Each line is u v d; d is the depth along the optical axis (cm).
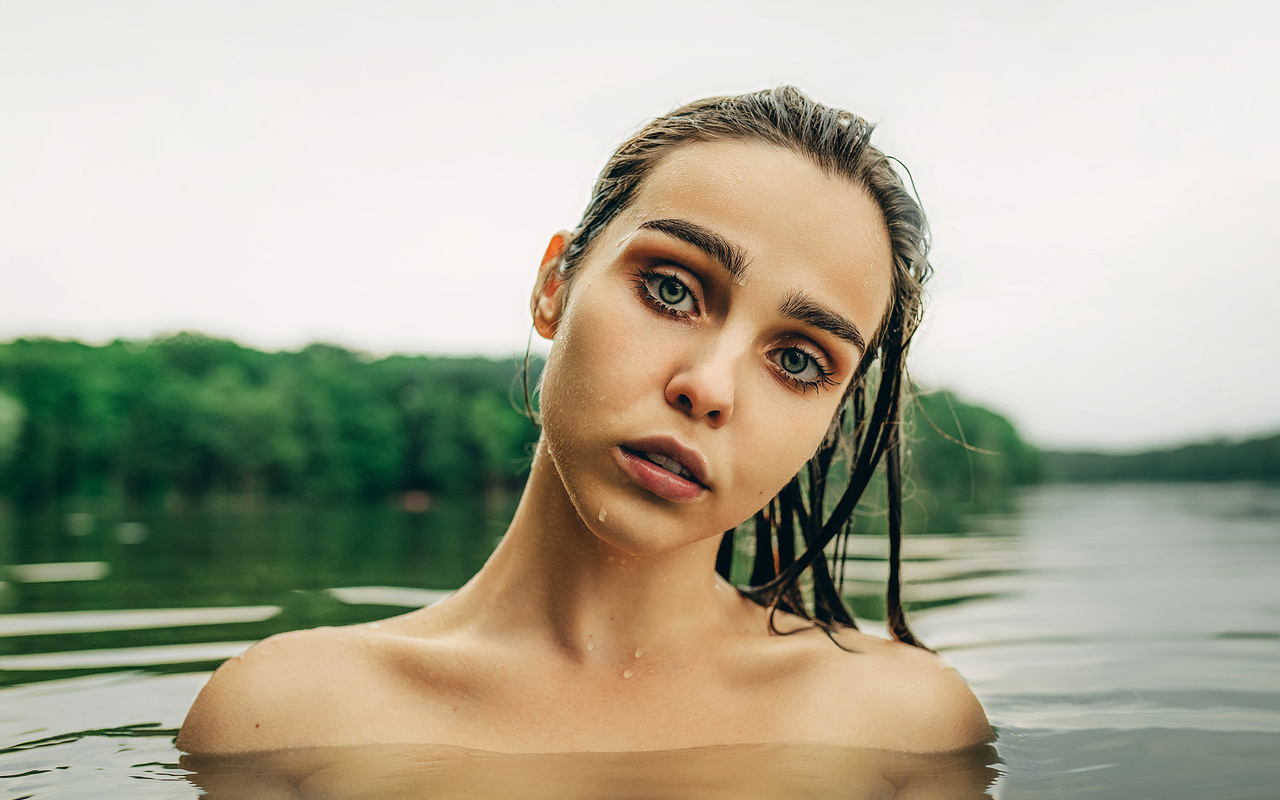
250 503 4416
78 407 4550
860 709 123
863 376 140
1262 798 106
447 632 128
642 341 102
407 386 5362
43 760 120
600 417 101
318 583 387
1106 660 218
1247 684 187
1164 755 127
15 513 2275
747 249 104
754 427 103
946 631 269
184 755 116
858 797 99
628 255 105
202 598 332
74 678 186
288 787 102
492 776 102
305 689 118
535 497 125
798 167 110
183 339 5391
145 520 1623
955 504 1656
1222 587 372
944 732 125
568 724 116
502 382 5391
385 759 108
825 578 163
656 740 115
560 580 122
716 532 107
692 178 108
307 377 5238
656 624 123
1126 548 606
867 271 113
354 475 5047
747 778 103
